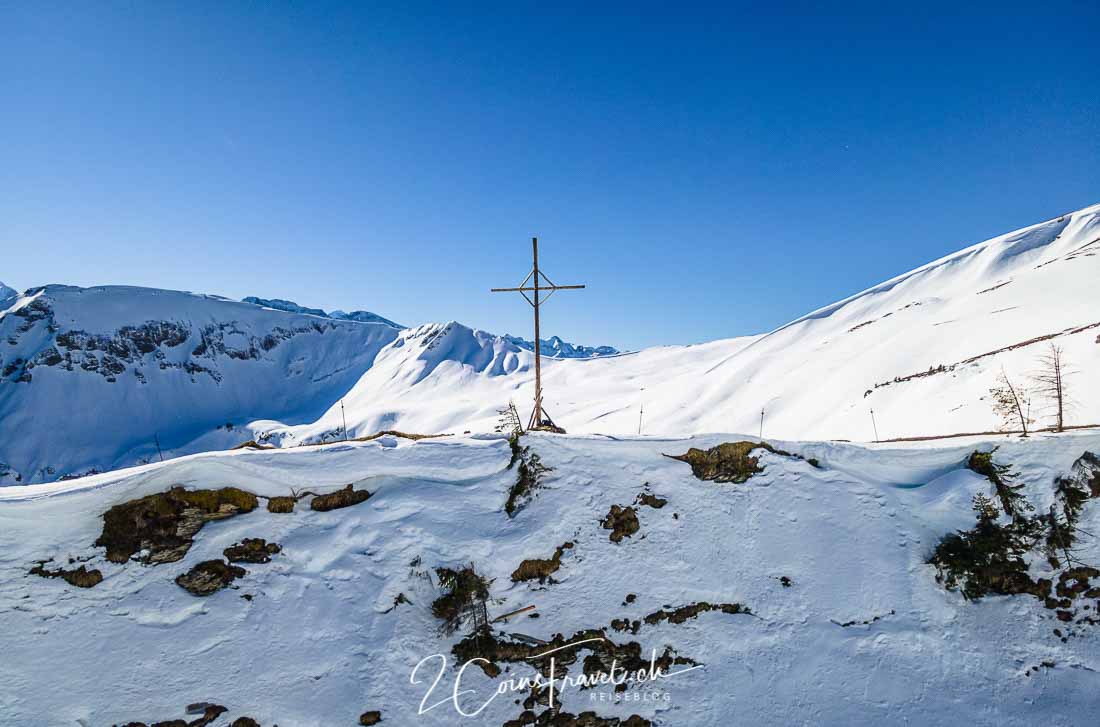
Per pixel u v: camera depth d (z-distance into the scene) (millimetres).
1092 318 69000
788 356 133375
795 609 13586
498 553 13852
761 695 12062
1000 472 15688
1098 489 14727
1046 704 11758
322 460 14977
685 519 15281
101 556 12195
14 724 9836
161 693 10641
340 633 12062
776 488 16094
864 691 12094
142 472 13445
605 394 181250
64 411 187000
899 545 14648
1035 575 13852
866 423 69438
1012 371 53906
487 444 16812
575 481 15812
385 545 13633
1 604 11164
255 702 10789
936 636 13062
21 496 12781
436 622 12656
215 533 13047
